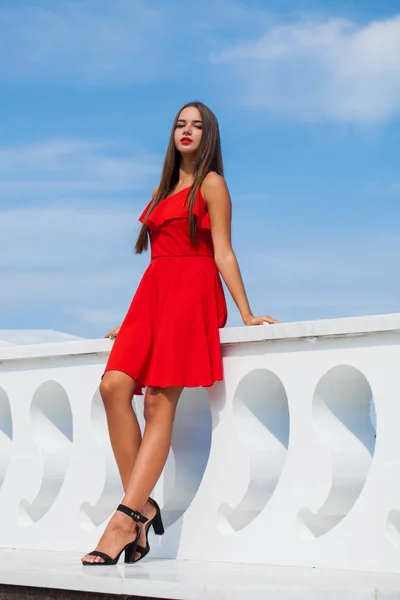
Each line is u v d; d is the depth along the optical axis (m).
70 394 4.32
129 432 3.73
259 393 3.76
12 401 4.55
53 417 4.54
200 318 3.72
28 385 4.49
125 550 3.62
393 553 3.17
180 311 3.72
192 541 3.74
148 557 3.82
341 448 3.47
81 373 4.29
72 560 3.77
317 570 3.29
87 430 4.25
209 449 4.17
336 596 2.82
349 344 3.35
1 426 4.82
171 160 4.04
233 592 2.95
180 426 4.11
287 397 3.54
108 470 4.19
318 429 3.46
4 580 3.50
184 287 3.76
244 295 3.79
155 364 3.68
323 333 3.39
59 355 4.33
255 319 3.70
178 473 4.09
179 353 3.68
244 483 3.67
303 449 3.48
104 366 4.20
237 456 3.70
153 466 3.65
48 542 4.28
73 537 4.20
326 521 3.50
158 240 3.89
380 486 3.21
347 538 3.28
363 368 3.30
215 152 3.95
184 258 3.82
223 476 3.72
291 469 3.50
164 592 3.08
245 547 3.58
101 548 3.57
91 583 3.26
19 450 4.50
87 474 4.22
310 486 3.45
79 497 4.22
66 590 3.35
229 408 3.74
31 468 4.45
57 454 4.47
